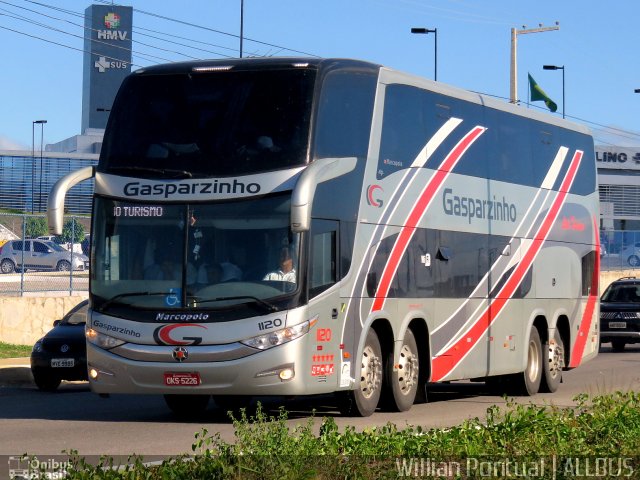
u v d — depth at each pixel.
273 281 14.93
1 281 31.73
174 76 15.91
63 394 21.67
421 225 17.80
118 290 15.46
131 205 15.54
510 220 20.73
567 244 23.17
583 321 23.89
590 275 24.34
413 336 17.64
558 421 13.20
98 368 15.48
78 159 107.81
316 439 11.30
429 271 17.97
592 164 24.72
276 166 15.11
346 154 15.88
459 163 19.03
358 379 16.12
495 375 20.61
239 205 15.12
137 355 15.19
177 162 15.48
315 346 15.16
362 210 16.23
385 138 16.89
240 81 15.64
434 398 20.86
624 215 86.88
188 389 15.05
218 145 15.40
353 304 15.98
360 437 11.59
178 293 15.14
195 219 15.25
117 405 19.22
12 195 105.94
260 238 15.00
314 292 15.16
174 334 15.05
